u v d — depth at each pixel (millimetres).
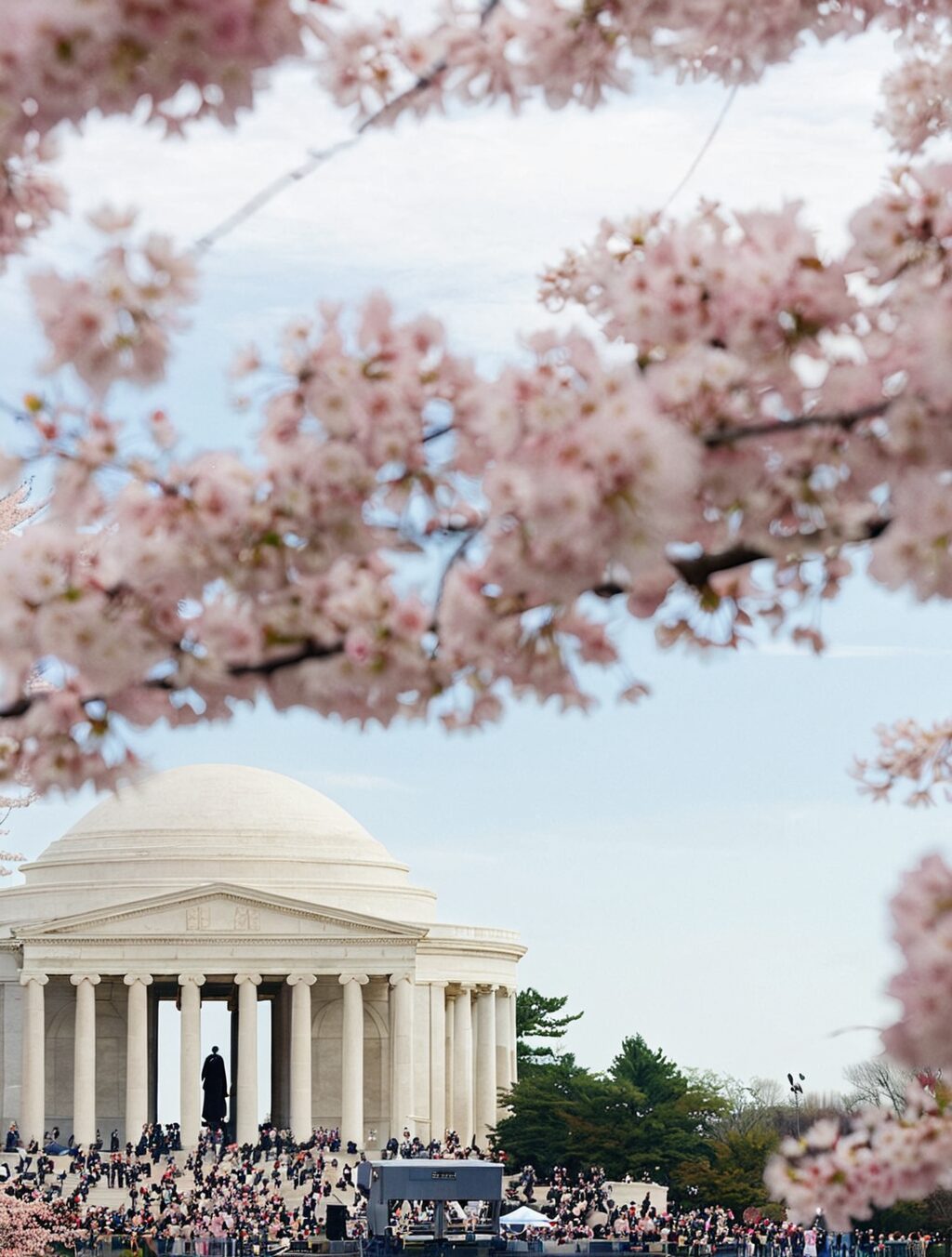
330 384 27234
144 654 28031
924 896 24172
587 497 22828
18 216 28938
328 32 23891
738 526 27781
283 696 29922
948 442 24938
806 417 27109
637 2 30609
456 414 27625
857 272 27484
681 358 25922
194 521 27547
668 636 31516
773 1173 38281
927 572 25750
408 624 29094
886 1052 24719
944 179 26922
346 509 27797
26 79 22875
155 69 23031
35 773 30500
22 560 27578
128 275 24391
